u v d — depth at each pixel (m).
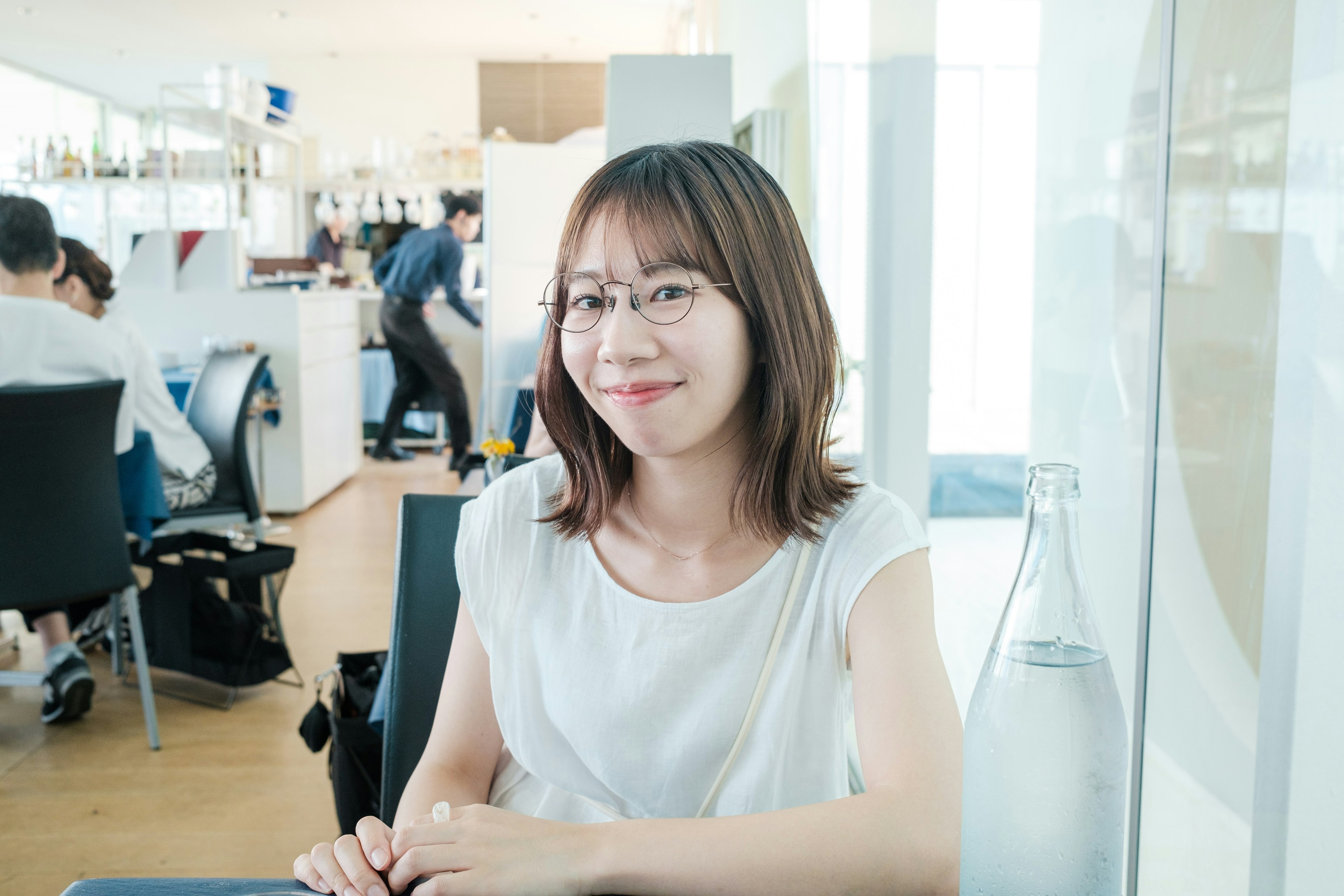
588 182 0.77
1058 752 0.57
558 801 0.87
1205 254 0.85
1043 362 1.25
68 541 2.29
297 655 3.06
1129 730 0.99
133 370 2.67
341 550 4.29
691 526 0.82
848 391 2.41
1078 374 1.14
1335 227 0.68
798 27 3.12
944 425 1.66
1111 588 1.07
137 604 2.43
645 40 8.73
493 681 0.88
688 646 0.80
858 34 2.27
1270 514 0.76
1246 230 0.79
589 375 0.76
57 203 8.65
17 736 2.47
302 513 5.00
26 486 2.21
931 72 1.72
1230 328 0.81
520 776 0.91
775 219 0.76
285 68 9.36
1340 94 0.67
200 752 2.40
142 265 4.88
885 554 0.79
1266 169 0.76
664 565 0.83
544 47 8.97
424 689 1.08
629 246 0.73
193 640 2.68
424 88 9.43
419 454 6.85
